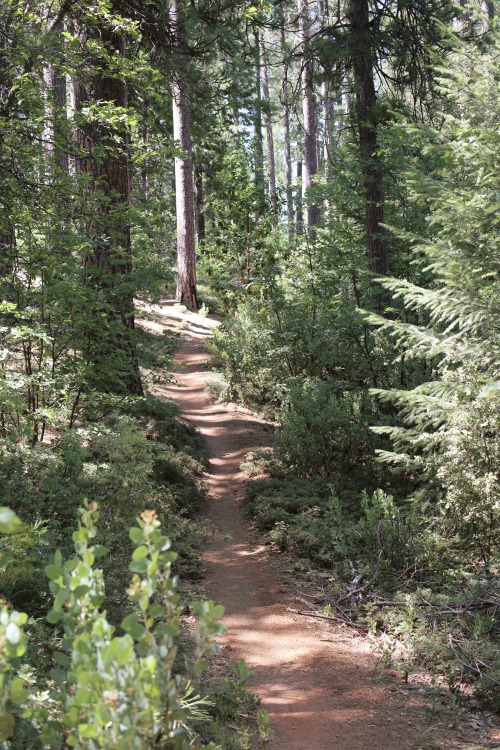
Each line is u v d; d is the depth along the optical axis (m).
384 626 6.52
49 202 8.45
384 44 14.63
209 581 7.78
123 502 6.87
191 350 21.91
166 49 12.30
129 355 11.73
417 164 12.87
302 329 15.38
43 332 7.80
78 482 7.15
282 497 10.20
